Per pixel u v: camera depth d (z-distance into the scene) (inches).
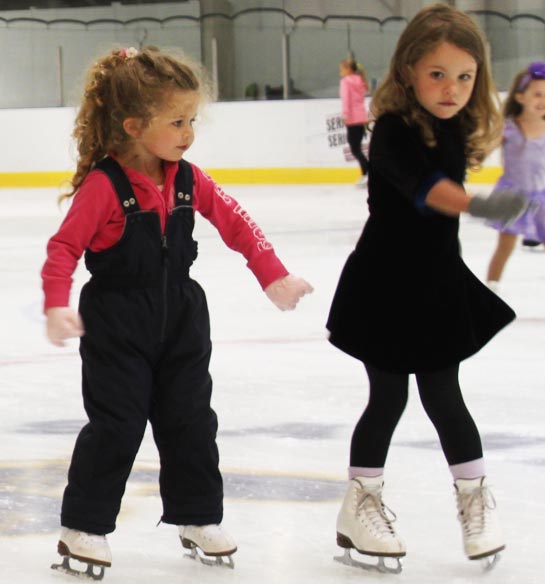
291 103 795.4
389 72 117.5
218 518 118.6
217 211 119.2
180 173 116.3
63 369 228.5
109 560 114.3
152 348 114.7
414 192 111.6
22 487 148.2
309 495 143.6
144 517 135.0
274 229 504.4
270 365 229.0
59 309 108.7
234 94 842.8
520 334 261.4
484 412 188.9
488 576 115.3
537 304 302.7
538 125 322.0
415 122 114.7
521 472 153.6
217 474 118.6
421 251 117.4
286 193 719.1
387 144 115.0
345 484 148.4
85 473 114.2
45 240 482.0
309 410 190.9
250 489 146.0
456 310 118.0
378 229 119.6
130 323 113.3
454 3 770.8
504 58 764.0
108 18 864.9
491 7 762.2
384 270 118.5
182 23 850.1
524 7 756.0
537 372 220.4
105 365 113.7
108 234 113.2
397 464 157.1
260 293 327.9
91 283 115.9
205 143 813.9
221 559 118.7
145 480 150.5
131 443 113.8
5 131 838.5
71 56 871.7
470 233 486.6
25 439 174.1
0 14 874.1
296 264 390.3
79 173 117.5
